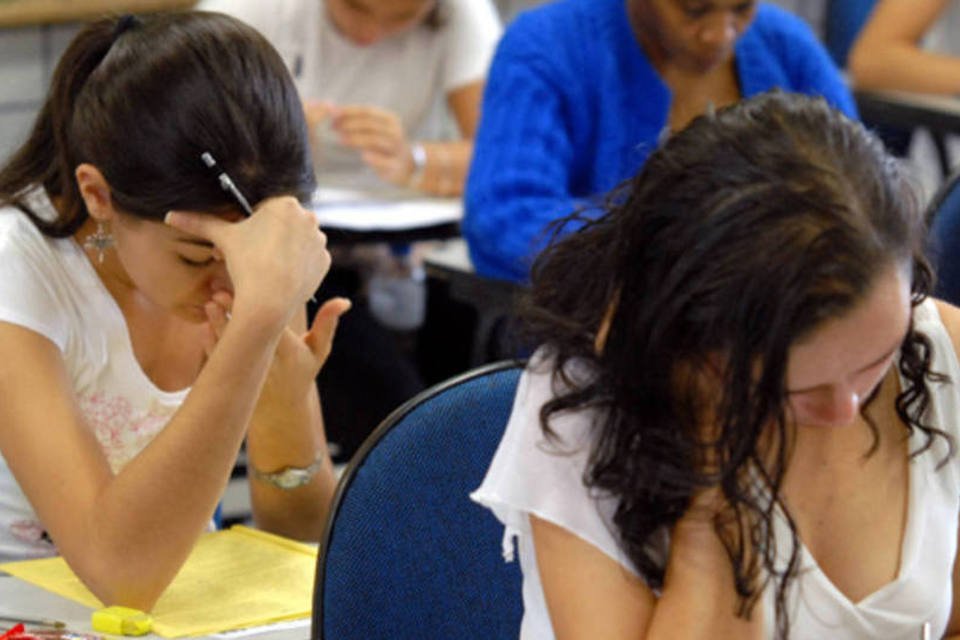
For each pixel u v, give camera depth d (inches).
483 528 166.7
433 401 166.7
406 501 164.1
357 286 376.5
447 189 357.1
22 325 184.1
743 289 116.9
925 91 449.4
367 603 162.4
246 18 352.8
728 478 126.9
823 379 121.2
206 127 171.6
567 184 307.1
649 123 304.8
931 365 147.1
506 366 170.4
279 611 173.0
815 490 144.1
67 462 179.3
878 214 118.9
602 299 136.1
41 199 189.9
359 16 354.6
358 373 345.7
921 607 146.9
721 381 121.5
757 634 139.4
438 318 377.1
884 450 147.0
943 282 246.8
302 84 357.7
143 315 193.8
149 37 176.2
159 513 173.3
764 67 312.7
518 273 296.7
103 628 165.9
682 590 138.4
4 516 198.2
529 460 140.3
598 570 139.1
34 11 425.7
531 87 304.3
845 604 142.3
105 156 174.7
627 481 133.1
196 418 173.8
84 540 175.5
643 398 127.4
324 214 329.7
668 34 297.3
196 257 176.7
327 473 204.2
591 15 306.2
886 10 456.4
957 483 149.2
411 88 368.8
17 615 169.8
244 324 173.0
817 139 121.6
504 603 167.3
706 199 119.0
